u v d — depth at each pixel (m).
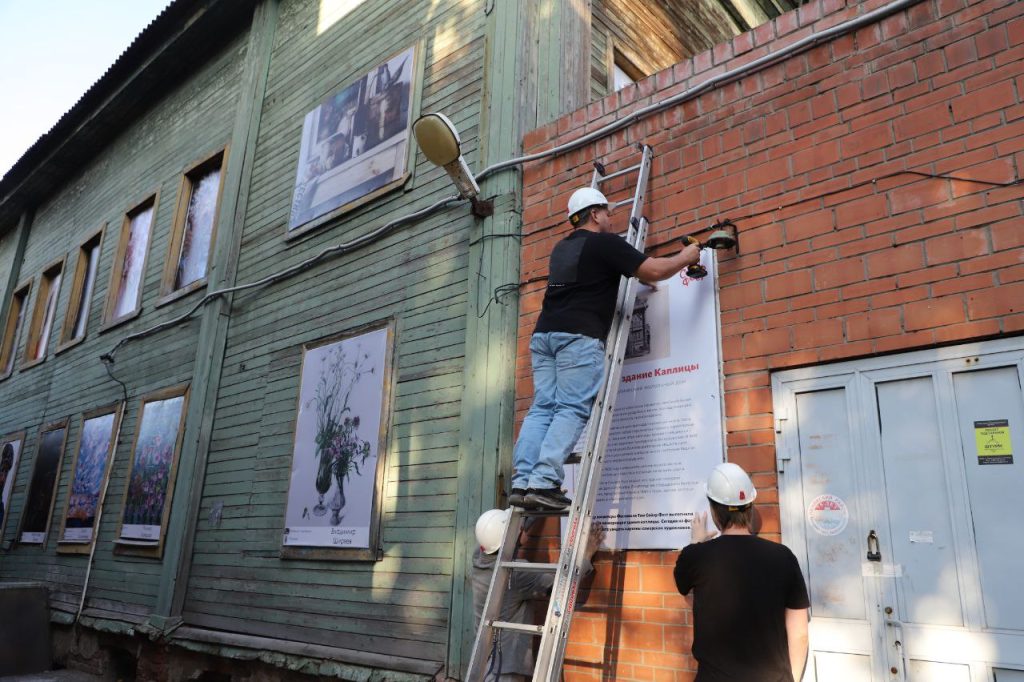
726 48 4.48
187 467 7.57
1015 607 2.94
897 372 3.42
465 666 4.48
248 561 6.57
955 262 3.33
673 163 4.53
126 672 8.16
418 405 5.54
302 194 7.56
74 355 11.13
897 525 3.28
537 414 3.74
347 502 5.78
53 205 13.90
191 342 8.43
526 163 5.43
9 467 11.87
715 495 3.06
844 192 3.76
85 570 8.96
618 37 7.01
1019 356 3.11
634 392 4.24
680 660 3.67
